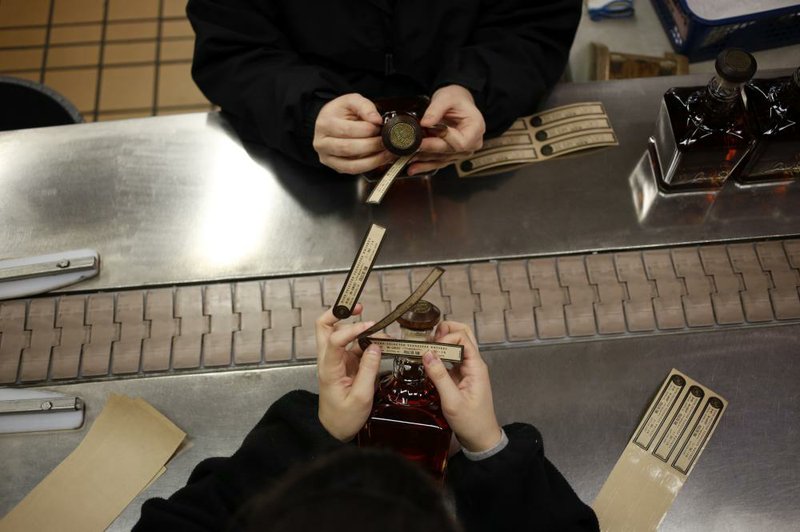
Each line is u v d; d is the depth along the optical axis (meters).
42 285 1.17
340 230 1.22
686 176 1.22
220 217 1.23
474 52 1.28
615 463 1.06
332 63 1.43
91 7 2.34
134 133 1.30
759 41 1.48
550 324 1.15
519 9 1.37
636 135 1.31
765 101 1.15
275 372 1.12
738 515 1.03
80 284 1.18
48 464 1.06
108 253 1.21
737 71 0.99
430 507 0.54
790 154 1.18
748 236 1.23
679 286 1.18
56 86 2.27
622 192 1.26
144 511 0.91
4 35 2.33
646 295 1.18
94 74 2.29
